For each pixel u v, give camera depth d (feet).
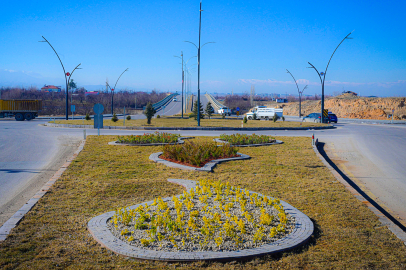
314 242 17.74
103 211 21.76
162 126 94.94
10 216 21.36
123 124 101.50
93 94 450.71
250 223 19.21
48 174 33.76
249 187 28.89
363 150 58.29
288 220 20.15
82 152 45.29
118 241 16.55
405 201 28.55
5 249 15.67
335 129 104.58
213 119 153.48
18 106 134.62
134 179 30.91
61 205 22.75
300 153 48.39
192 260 14.94
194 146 46.26
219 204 22.24
